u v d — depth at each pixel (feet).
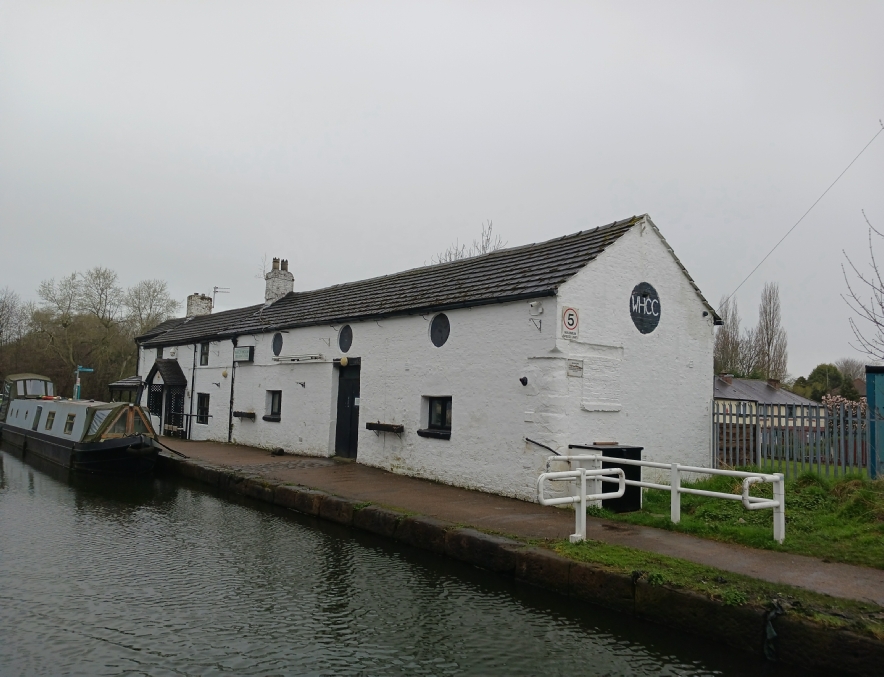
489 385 37.24
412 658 17.31
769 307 122.42
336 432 52.70
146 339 100.37
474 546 25.02
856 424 36.01
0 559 26.66
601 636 18.67
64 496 43.37
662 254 40.78
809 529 25.00
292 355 58.39
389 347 46.14
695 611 17.66
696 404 42.37
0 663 16.66
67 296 158.20
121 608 20.97
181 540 30.22
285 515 35.81
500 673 16.40
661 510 31.09
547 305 34.09
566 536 25.03
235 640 18.43
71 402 69.97
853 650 14.83
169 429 80.07
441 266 52.85
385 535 29.89
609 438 36.04
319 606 21.20
